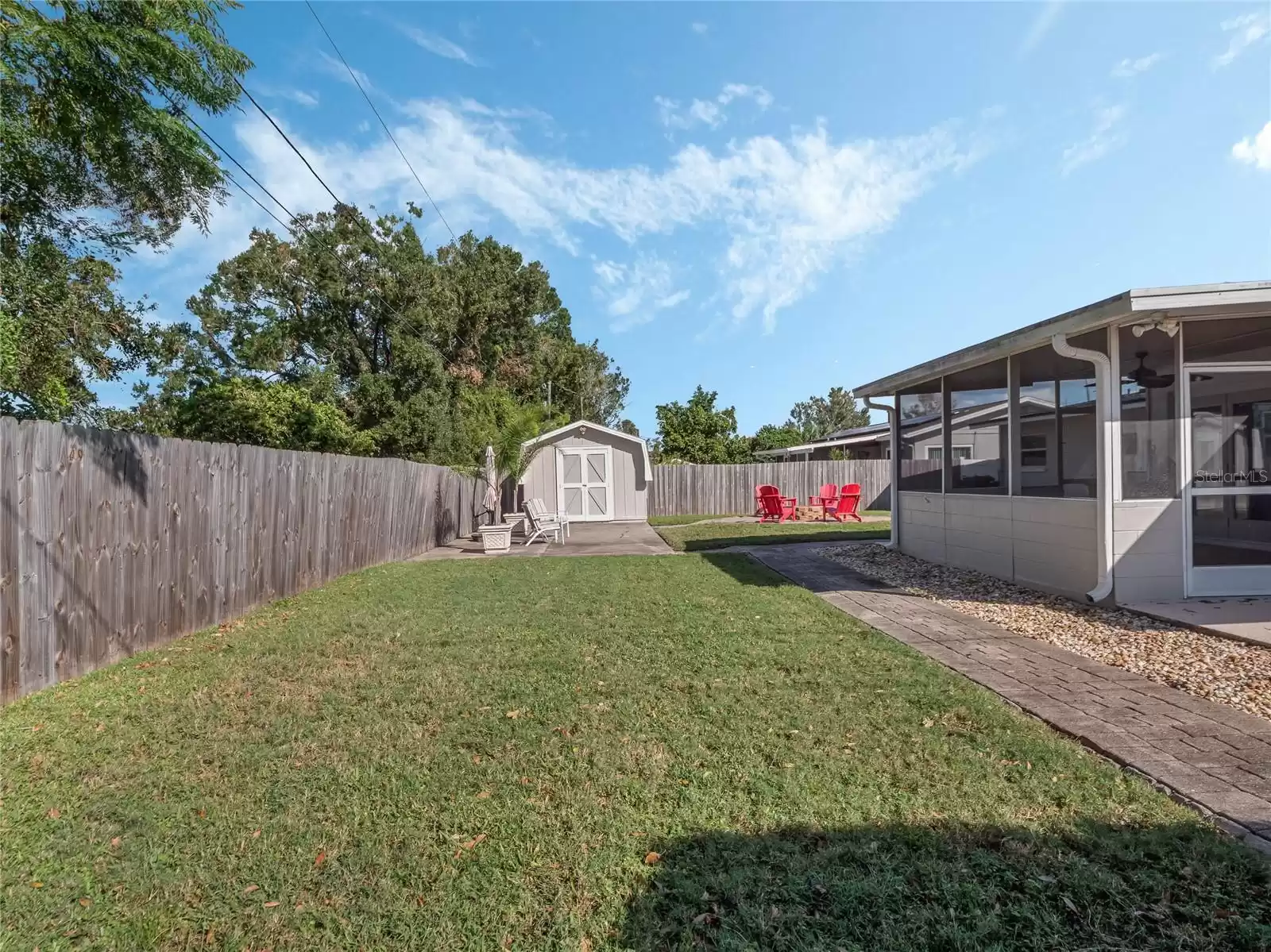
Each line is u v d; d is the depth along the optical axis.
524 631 5.69
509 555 11.76
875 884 2.16
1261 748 3.20
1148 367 6.44
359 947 1.96
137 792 2.89
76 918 2.10
